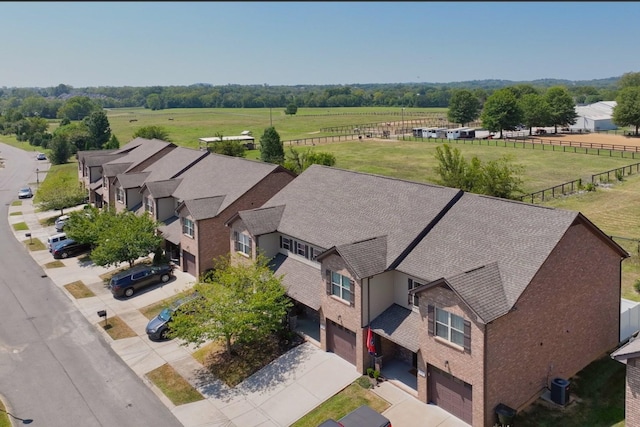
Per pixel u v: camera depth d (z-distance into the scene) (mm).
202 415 25594
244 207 42812
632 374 19969
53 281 44469
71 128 153375
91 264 48438
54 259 50312
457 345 23234
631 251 42844
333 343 30047
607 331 28203
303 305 34562
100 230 45531
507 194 43531
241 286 30422
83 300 40094
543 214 25891
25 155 140875
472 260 25531
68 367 30531
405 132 147625
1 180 101125
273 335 32438
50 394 27844
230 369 29438
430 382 24969
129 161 63562
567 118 131500
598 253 26750
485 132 138125
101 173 66500
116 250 41781
